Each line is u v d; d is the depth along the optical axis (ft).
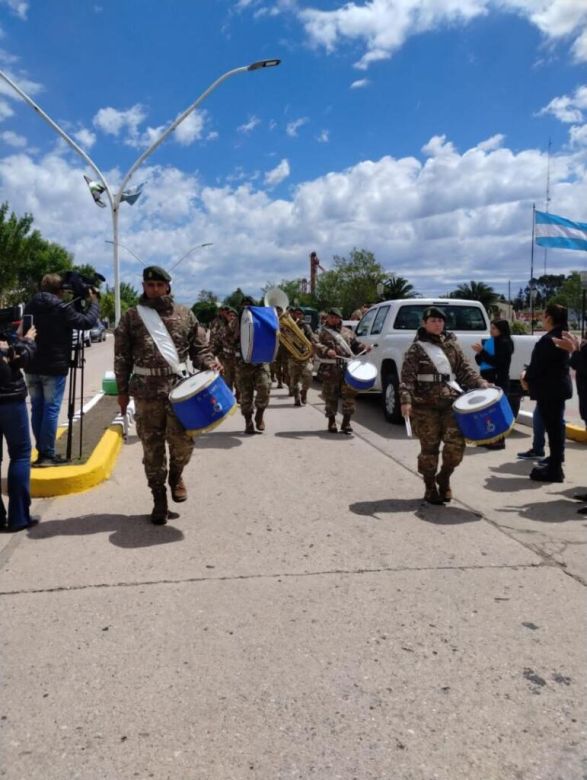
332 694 10.00
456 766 8.46
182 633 11.84
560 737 9.00
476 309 36.35
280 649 11.28
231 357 38.11
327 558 15.37
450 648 11.30
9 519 17.40
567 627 12.05
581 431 28.94
